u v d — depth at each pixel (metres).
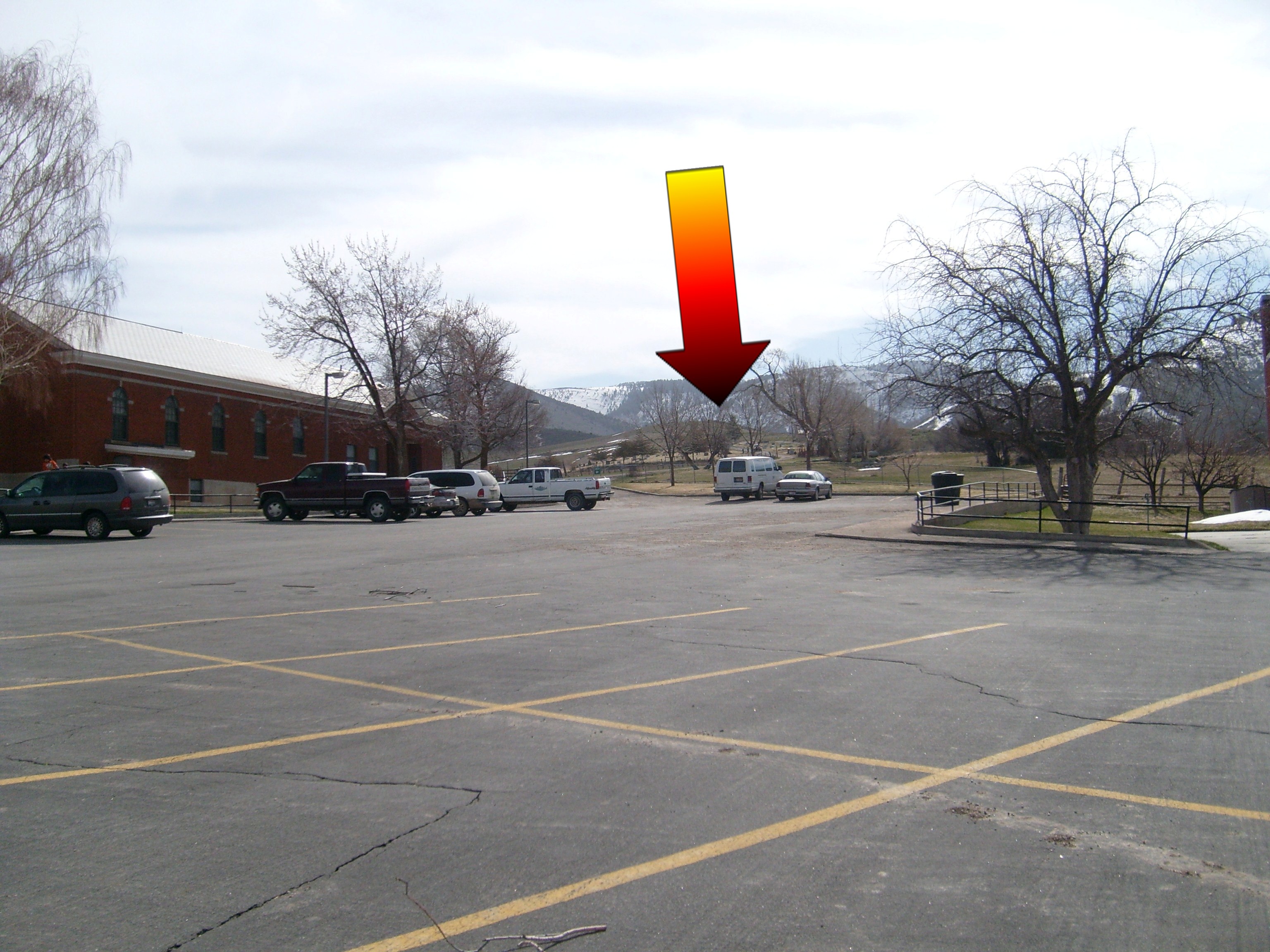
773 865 4.12
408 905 3.77
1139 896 3.81
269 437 49.91
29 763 5.61
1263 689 7.26
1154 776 5.26
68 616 10.99
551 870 4.09
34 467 38.12
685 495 53.75
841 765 5.49
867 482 59.41
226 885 3.96
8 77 28.95
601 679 7.72
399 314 48.94
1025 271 22.59
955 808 4.80
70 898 3.85
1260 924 3.58
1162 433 29.80
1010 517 23.56
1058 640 9.42
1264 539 20.69
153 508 24.45
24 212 28.84
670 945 3.43
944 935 3.49
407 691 7.36
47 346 31.73
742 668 8.15
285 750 5.84
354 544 21.77
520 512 39.25
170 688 7.45
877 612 11.35
